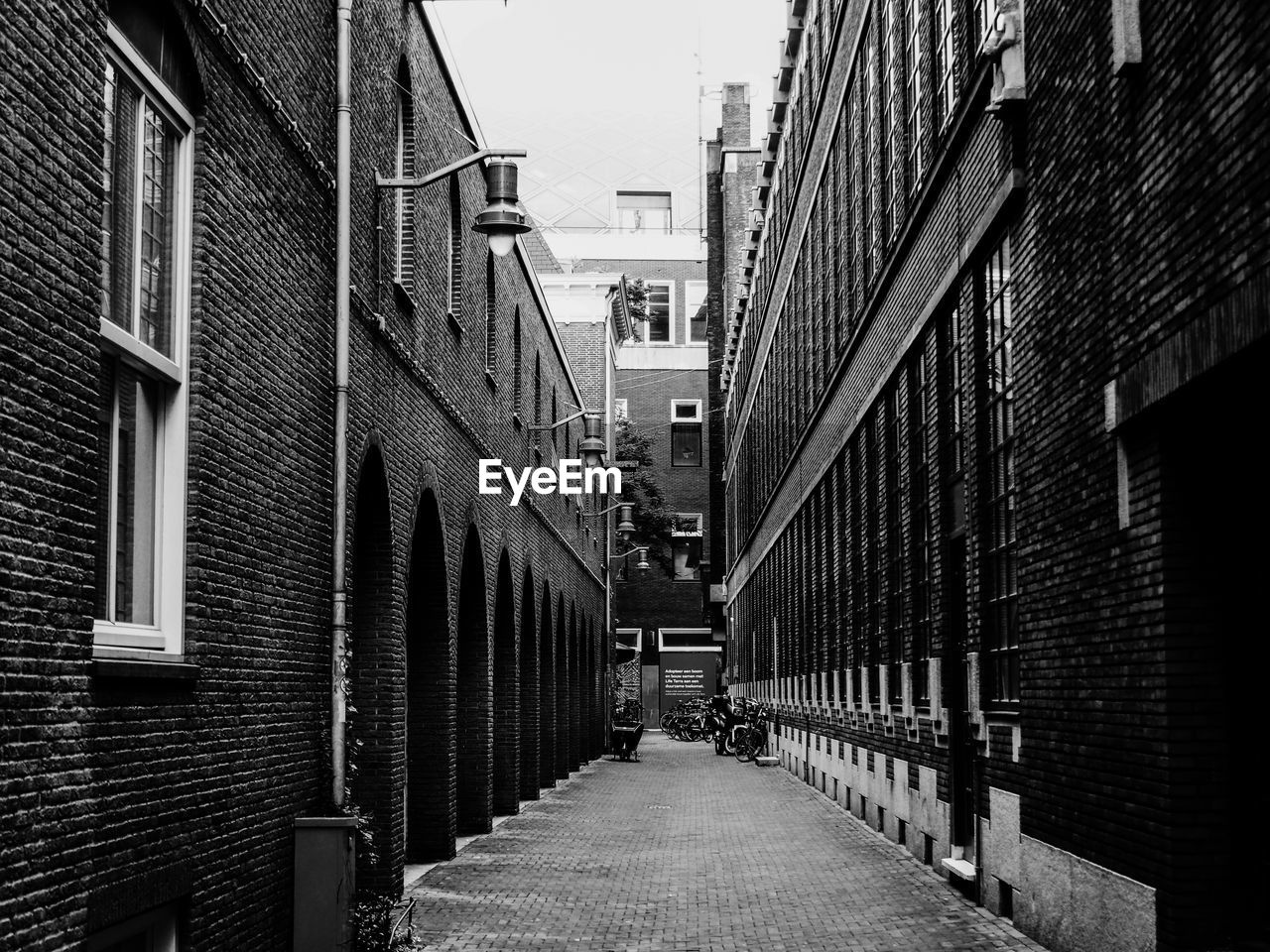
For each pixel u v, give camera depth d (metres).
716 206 63.16
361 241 12.00
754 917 12.02
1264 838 7.52
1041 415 10.27
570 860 16.25
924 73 14.96
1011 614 11.55
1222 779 7.74
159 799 7.16
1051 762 9.99
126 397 7.19
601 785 29.06
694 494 64.00
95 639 6.74
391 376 13.16
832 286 23.80
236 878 8.43
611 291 46.91
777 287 34.94
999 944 10.34
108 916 6.48
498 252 12.50
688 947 10.71
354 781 12.88
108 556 6.93
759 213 38.41
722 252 62.72
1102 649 8.86
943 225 14.06
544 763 28.36
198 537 7.81
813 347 27.08
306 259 10.24
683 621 62.50
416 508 14.37
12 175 5.39
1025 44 10.61
